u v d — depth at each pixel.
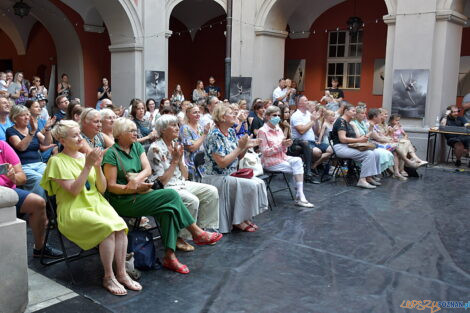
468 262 4.05
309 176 7.30
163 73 11.55
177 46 16.38
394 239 4.64
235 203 4.65
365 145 7.05
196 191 4.26
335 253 4.21
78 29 13.41
